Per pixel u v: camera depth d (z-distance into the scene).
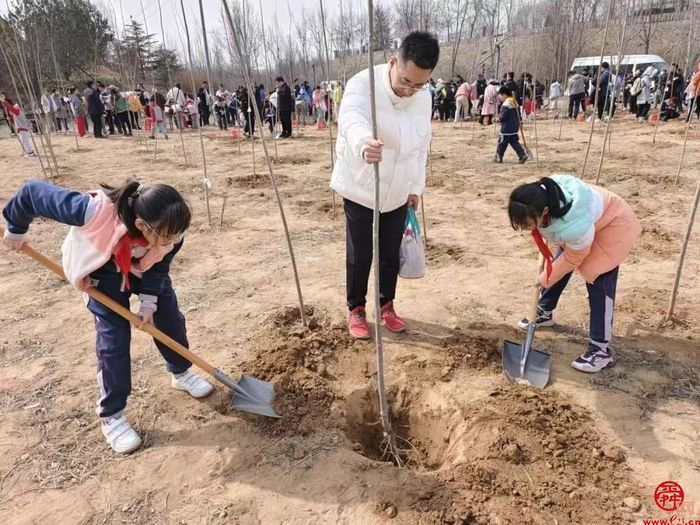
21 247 2.35
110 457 2.53
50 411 2.86
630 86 18.67
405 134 2.96
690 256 4.81
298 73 22.97
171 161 11.46
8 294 4.40
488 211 6.62
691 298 3.95
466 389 2.97
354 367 3.25
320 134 16.36
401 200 3.17
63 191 2.21
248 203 7.36
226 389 3.00
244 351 3.40
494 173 9.00
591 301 3.06
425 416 2.98
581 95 18.50
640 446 2.52
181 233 2.19
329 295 4.20
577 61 23.03
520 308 3.92
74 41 26.97
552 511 2.17
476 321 3.74
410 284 4.40
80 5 28.25
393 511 2.18
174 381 2.99
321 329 3.67
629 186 7.52
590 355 3.12
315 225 6.19
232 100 19.05
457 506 2.19
